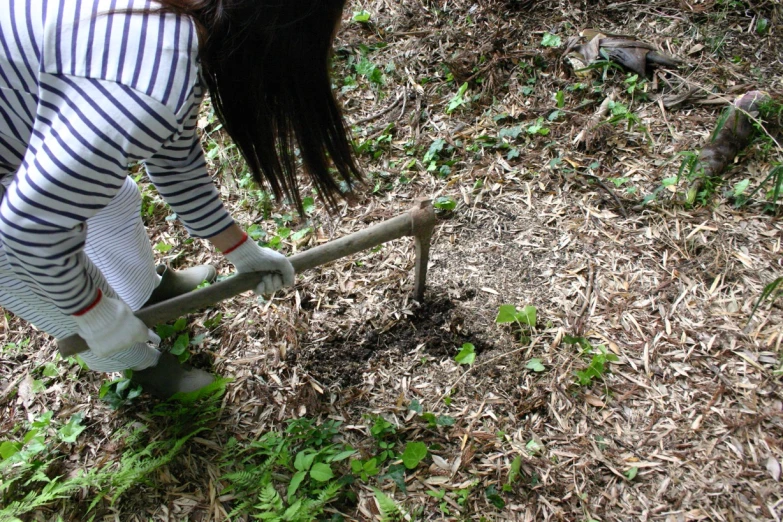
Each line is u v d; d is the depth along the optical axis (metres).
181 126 1.19
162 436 2.06
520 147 2.94
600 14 3.51
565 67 3.22
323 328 2.34
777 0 3.34
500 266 2.47
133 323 1.61
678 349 2.12
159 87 1.09
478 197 2.75
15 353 2.38
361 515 1.81
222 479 1.94
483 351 2.20
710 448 1.88
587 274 2.39
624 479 1.83
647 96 3.05
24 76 1.18
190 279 2.41
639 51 3.13
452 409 2.05
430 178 2.88
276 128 1.30
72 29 1.10
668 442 1.90
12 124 1.31
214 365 2.26
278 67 1.16
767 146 2.67
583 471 1.86
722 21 3.35
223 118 1.29
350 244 2.00
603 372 2.09
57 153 1.13
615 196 2.65
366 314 2.37
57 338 1.89
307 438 1.99
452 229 2.64
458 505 1.81
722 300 2.25
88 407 2.18
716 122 2.87
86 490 1.93
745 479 1.80
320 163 1.38
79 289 1.42
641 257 2.43
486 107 3.15
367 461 1.88
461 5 3.66
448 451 1.94
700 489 1.79
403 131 3.10
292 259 1.93
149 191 2.98
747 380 2.02
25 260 1.28
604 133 2.87
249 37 1.10
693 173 2.60
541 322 2.25
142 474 1.89
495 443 1.94
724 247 2.41
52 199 1.17
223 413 2.12
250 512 1.83
